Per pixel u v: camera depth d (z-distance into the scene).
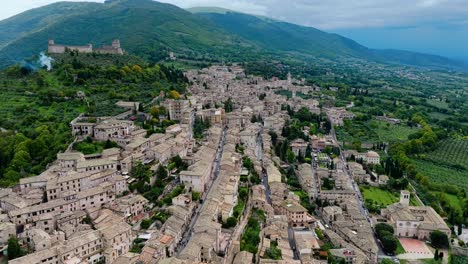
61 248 165.88
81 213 199.62
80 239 173.25
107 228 184.50
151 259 171.50
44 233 175.00
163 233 193.75
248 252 197.75
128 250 184.50
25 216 186.62
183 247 195.50
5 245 171.00
